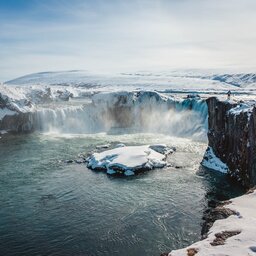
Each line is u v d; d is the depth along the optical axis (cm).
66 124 8162
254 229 2020
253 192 2839
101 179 4506
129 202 3712
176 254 1873
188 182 4334
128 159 4969
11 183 4331
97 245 2848
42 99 9862
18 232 3073
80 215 3394
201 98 8025
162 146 5856
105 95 8462
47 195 3922
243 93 12619
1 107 7738
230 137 4616
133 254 2708
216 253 1778
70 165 5172
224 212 2445
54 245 2864
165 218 3309
